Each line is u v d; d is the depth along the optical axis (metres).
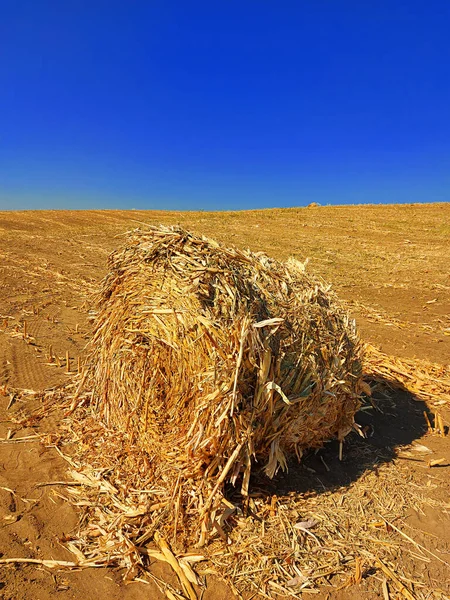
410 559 2.59
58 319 7.20
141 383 3.36
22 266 11.83
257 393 2.84
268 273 3.42
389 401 4.75
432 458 3.67
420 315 8.06
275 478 3.26
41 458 3.44
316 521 2.84
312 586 2.38
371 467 3.49
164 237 3.39
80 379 4.56
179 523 2.74
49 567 2.45
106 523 2.78
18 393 4.49
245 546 2.62
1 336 6.16
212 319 2.84
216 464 2.85
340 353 3.40
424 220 25.62
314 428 3.34
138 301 3.36
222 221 26.23
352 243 18.38
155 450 3.22
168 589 2.34
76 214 31.41
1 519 2.77
